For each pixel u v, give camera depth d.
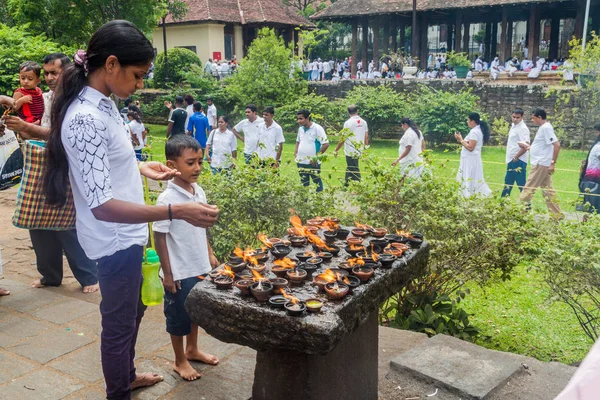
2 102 3.74
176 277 2.83
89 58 2.13
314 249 2.74
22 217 3.84
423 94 17.12
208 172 5.32
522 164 8.43
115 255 2.27
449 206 4.31
